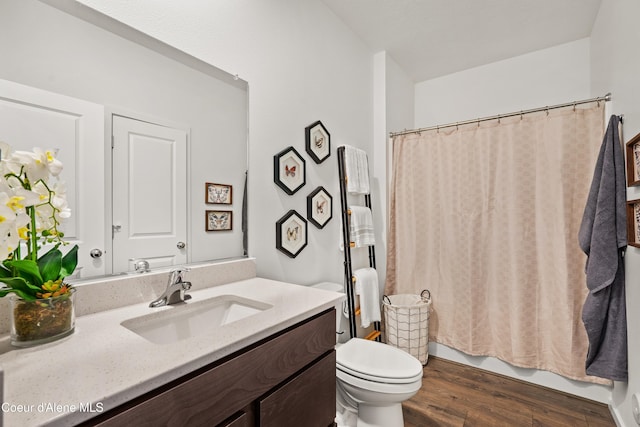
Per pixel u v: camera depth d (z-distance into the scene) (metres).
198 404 0.64
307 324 0.97
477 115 2.86
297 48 1.77
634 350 1.43
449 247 2.34
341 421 1.57
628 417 1.49
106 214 0.95
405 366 1.44
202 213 1.24
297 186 1.73
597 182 1.69
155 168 1.08
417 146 2.51
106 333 0.76
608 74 1.86
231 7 1.38
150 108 1.07
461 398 1.86
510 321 2.10
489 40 2.44
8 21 0.78
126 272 1.00
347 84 2.25
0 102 0.76
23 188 0.70
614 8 1.72
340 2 2.00
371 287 2.16
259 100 1.51
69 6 0.89
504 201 2.14
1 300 0.76
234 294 1.15
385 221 2.55
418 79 3.12
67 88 0.88
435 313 2.42
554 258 1.96
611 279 1.54
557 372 1.93
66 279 0.88
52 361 0.62
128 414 0.53
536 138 2.04
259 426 0.79
